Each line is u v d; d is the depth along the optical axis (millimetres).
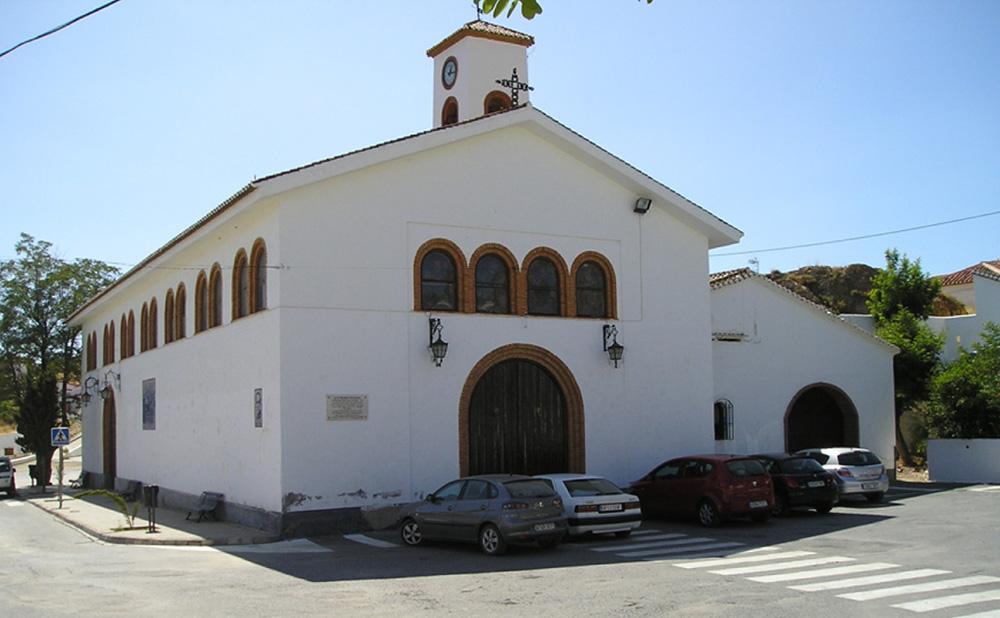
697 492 18922
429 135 19969
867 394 29188
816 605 10289
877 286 36625
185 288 25125
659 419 22875
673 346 23375
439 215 20281
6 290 48031
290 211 18516
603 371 22219
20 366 51031
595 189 22688
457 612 10367
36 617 10359
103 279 50281
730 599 10719
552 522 15414
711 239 24703
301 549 16516
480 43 25531
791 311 28094
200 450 23031
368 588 12141
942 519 18844
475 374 20312
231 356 20969
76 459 61281
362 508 18562
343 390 18688
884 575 12344
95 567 14859
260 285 19797
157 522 21594
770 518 20078
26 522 24828
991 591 11016
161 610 10703
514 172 21469
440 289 20297
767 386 27312
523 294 21250
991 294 36188
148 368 28609
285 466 17953
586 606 10508
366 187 19438
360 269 19172
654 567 13477
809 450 23828
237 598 11469
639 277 23109
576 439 21625
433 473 19500
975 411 29734
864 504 22656
